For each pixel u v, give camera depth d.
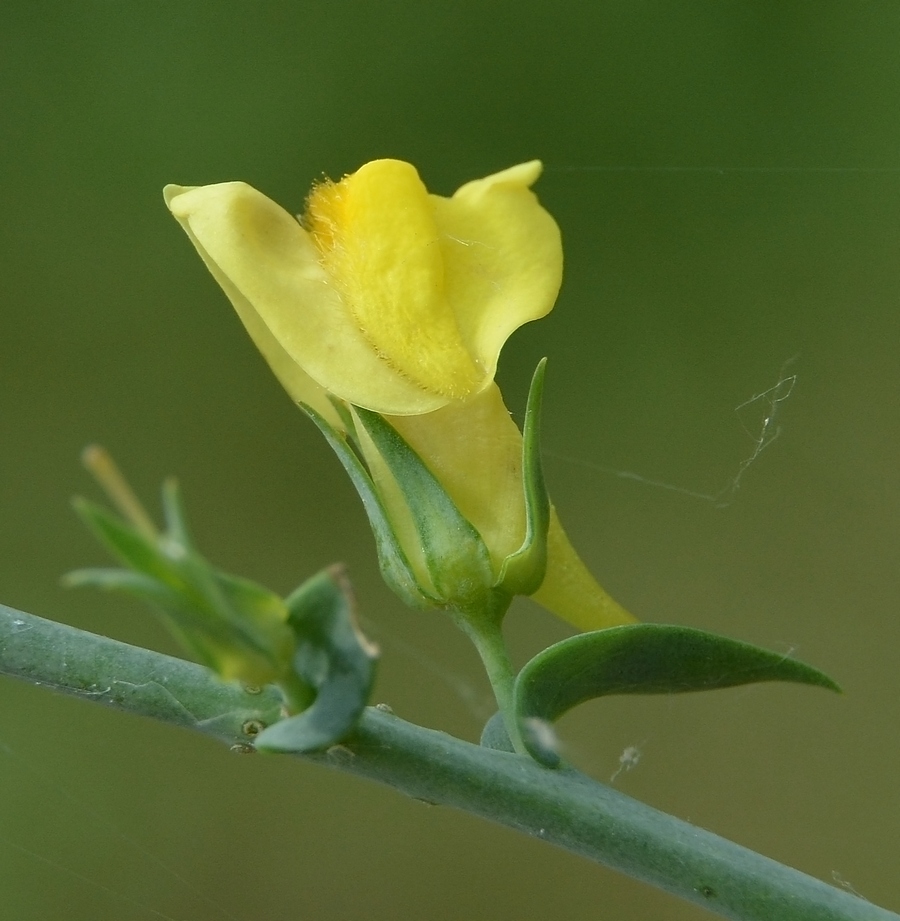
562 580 0.23
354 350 0.23
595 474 0.36
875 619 0.34
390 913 0.35
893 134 0.34
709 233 0.36
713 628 0.35
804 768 0.34
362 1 0.36
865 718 0.34
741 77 0.35
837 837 0.33
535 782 0.23
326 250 0.23
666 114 0.36
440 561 0.23
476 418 0.23
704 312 0.36
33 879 0.35
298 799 0.36
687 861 0.22
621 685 0.23
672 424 0.36
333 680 0.22
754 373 0.35
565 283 0.36
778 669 0.23
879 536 0.34
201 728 0.23
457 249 0.23
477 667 0.36
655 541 0.36
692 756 0.34
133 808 0.35
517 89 0.36
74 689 0.23
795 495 0.35
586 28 0.36
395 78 0.36
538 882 0.35
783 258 0.35
